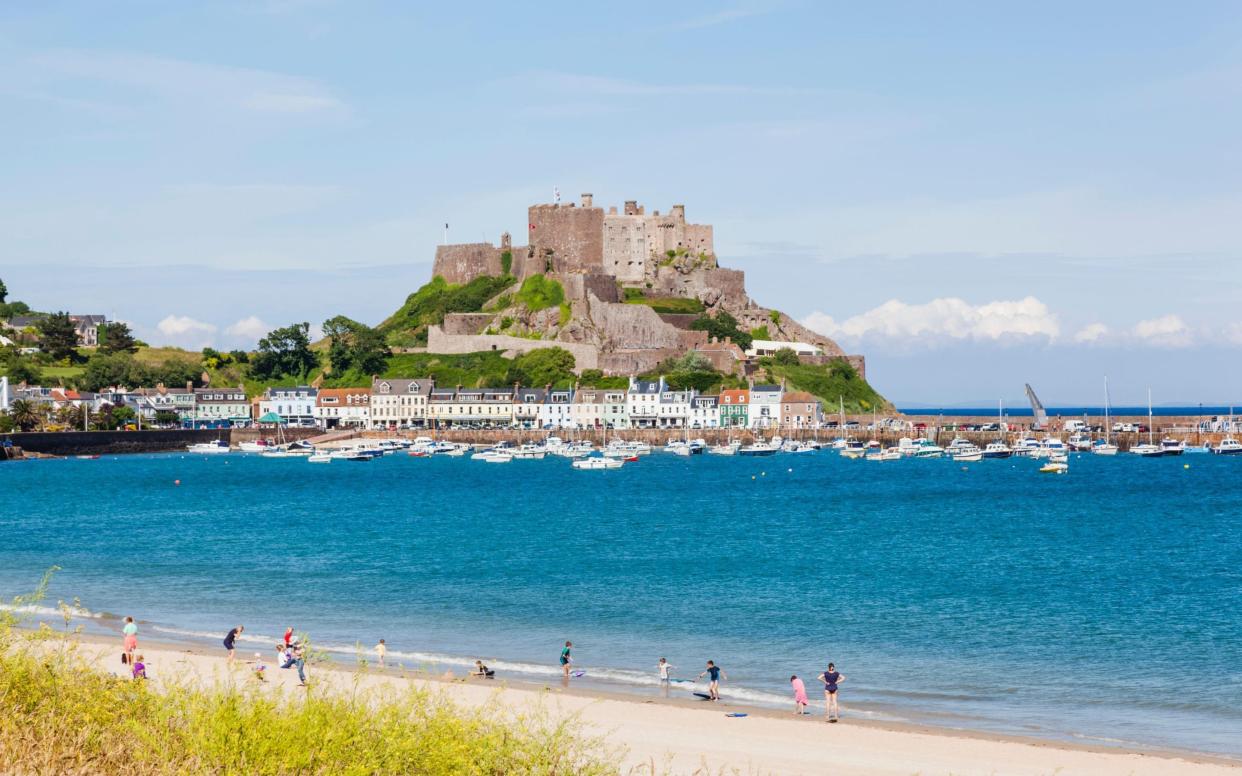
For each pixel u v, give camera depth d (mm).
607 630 70375
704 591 83938
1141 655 63562
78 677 37781
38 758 32188
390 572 93500
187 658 60031
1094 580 88875
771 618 73875
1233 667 60781
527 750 37375
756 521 135000
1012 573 92500
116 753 33125
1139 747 47281
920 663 61906
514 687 56438
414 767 34156
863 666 61281
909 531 124062
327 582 88250
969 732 49312
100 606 78250
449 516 142125
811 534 120812
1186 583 87188
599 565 97250
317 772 32969
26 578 90125
